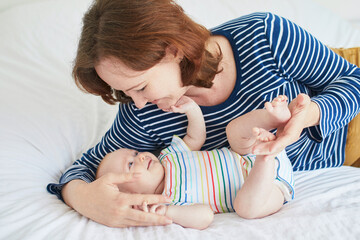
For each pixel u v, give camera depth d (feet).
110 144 4.09
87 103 5.26
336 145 4.19
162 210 3.10
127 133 3.95
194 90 3.55
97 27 2.67
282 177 3.31
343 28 6.93
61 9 7.02
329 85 3.62
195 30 2.79
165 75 2.82
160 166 3.73
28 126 4.41
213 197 3.40
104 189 3.07
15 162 3.76
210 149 3.94
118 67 2.63
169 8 2.64
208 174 3.47
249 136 3.34
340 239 2.61
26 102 4.88
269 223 2.93
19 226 2.89
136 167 3.65
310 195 3.47
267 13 3.49
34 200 3.24
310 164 4.17
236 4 7.25
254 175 3.00
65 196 3.43
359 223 2.77
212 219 3.08
